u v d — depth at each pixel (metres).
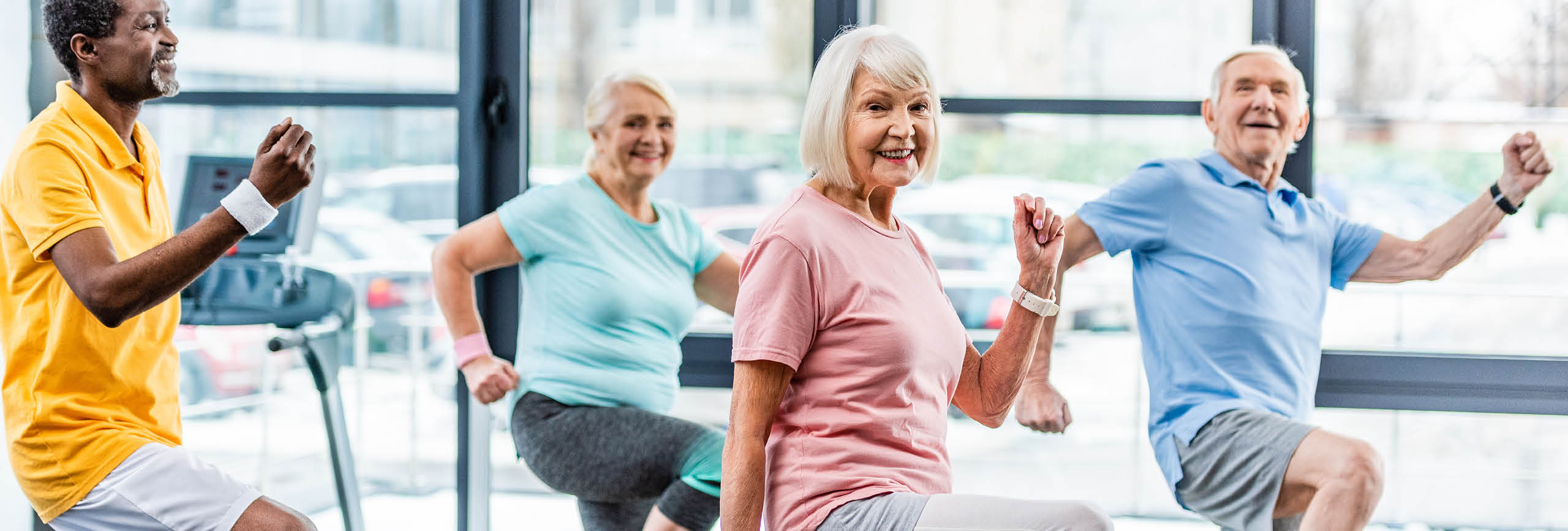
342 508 2.84
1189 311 2.49
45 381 1.98
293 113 3.04
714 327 3.03
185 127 3.06
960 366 1.80
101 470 1.97
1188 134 2.85
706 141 3.04
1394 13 2.80
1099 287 3.27
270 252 2.82
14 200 1.94
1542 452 3.12
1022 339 1.85
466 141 2.95
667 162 2.67
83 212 1.91
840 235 1.70
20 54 2.87
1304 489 2.25
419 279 3.76
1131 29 2.85
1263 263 2.50
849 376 1.66
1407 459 3.18
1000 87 2.89
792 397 1.70
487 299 2.99
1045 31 2.87
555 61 3.03
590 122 2.66
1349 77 2.81
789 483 1.67
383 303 3.77
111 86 2.04
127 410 2.06
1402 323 2.88
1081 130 2.88
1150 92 2.86
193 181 2.87
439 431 3.85
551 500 3.81
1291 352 2.49
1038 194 2.92
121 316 1.86
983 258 2.98
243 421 3.85
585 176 2.67
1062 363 3.38
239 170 2.88
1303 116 2.63
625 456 2.37
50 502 2.00
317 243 3.16
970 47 2.89
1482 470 3.14
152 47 2.04
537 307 2.59
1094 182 2.89
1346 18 2.80
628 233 2.61
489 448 3.04
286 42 3.01
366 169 3.07
